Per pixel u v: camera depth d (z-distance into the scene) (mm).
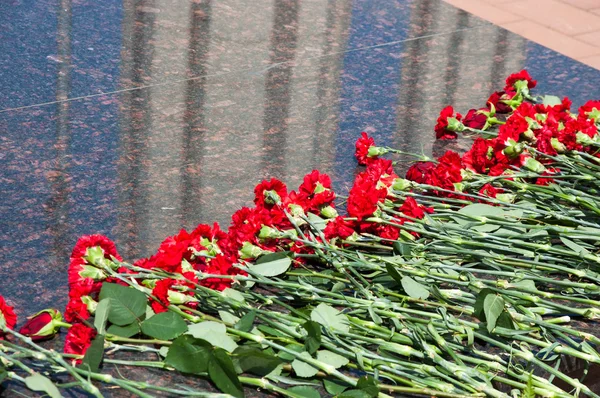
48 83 2580
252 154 2287
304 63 2924
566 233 1746
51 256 1759
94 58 2785
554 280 1635
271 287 1665
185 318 1467
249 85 2717
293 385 1423
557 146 2072
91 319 1478
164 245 1549
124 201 2000
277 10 3414
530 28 4004
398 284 1637
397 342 1474
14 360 1276
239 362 1355
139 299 1429
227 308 1535
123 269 1578
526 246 1725
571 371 1594
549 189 1976
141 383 1294
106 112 2443
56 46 2846
